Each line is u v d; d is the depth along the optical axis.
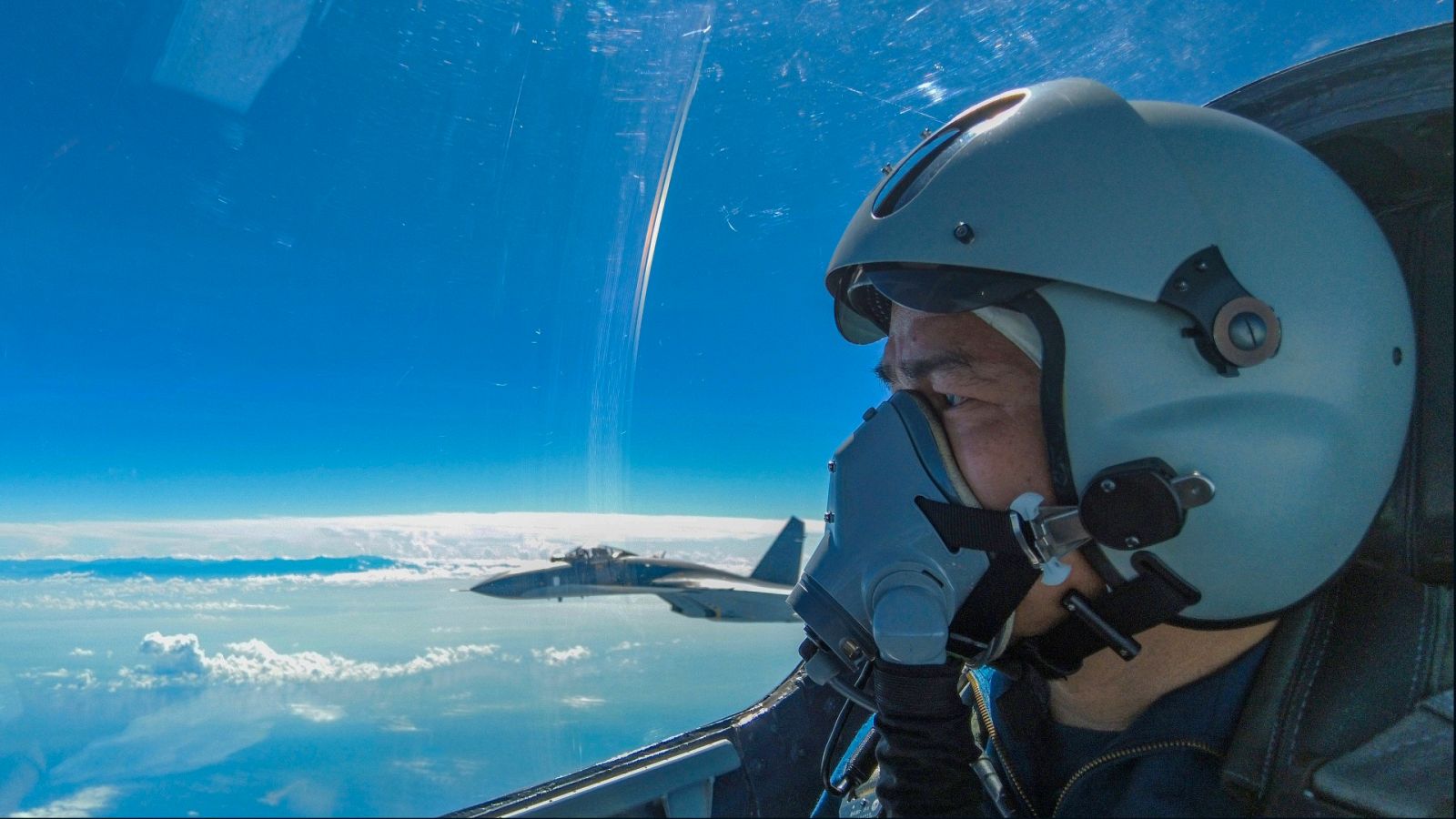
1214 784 0.60
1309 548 0.59
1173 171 0.60
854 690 0.71
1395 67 0.68
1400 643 0.58
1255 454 0.57
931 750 0.60
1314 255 0.60
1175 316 0.59
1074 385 0.60
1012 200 0.62
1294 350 0.58
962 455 0.65
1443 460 0.64
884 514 0.66
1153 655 0.66
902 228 0.66
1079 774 0.66
